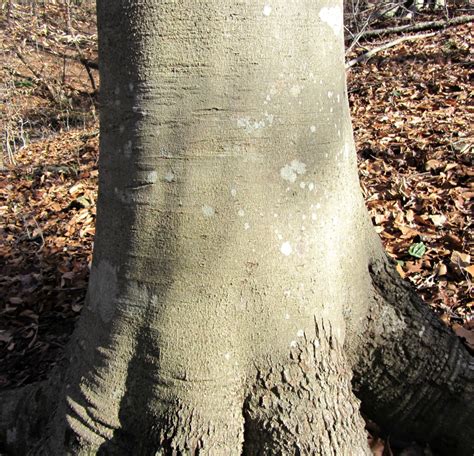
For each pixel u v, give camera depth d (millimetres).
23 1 17547
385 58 9547
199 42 1514
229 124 1562
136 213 1667
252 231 1631
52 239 5082
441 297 3025
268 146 1603
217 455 1686
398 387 1999
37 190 6621
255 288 1670
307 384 1734
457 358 1988
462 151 4746
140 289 1705
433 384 1975
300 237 1700
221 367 1686
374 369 1994
